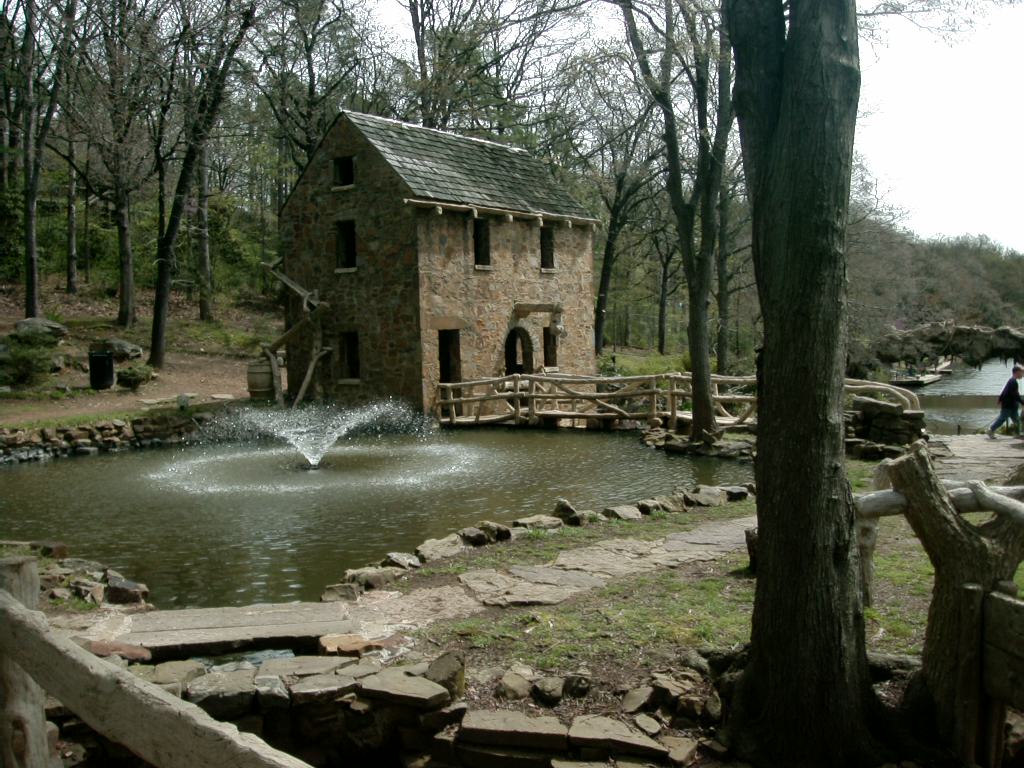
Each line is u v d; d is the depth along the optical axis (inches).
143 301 1350.9
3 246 1277.1
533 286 966.4
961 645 155.4
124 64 938.1
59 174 1397.6
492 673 197.6
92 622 244.5
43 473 595.8
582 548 319.9
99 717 118.6
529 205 958.4
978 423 1097.4
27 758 139.2
